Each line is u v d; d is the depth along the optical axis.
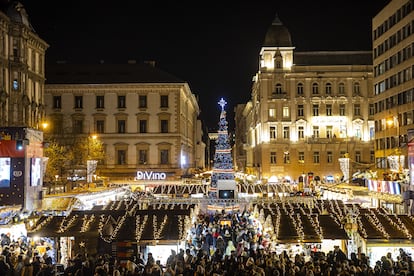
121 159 89.38
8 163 30.80
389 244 23.64
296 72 97.50
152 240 24.58
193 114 129.00
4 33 61.50
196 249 27.69
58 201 33.62
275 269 18.55
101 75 90.75
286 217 27.23
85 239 25.58
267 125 97.31
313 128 97.38
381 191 40.97
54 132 85.00
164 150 89.19
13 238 28.47
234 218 41.25
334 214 29.22
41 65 73.44
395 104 73.88
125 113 89.31
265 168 96.94
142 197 53.59
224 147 57.00
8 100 62.12
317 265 20.00
